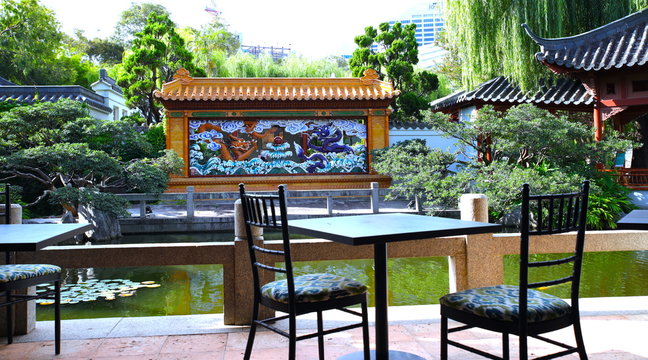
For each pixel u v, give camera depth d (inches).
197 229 482.9
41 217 543.8
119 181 506.0
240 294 153.3
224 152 643.5
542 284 93.6
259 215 111.7
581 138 468.8
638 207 497.0
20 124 458.0
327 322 156.9
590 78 522.6
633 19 519.8
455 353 129.0
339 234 97.2
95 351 133.3
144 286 284.0
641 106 560.1
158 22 872.9
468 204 156.0
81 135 481.7
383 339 116.5
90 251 148.3
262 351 132.2
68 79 1225.4
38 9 847.1
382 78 934.4
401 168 487.2
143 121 974.4
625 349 129.4
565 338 138.6
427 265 327.9
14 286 119.3
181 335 145.4
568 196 96.9
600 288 262.8
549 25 568.7
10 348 136.2
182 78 647.8
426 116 468.8
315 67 1132.5
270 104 636.7
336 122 658.8
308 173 655.1
